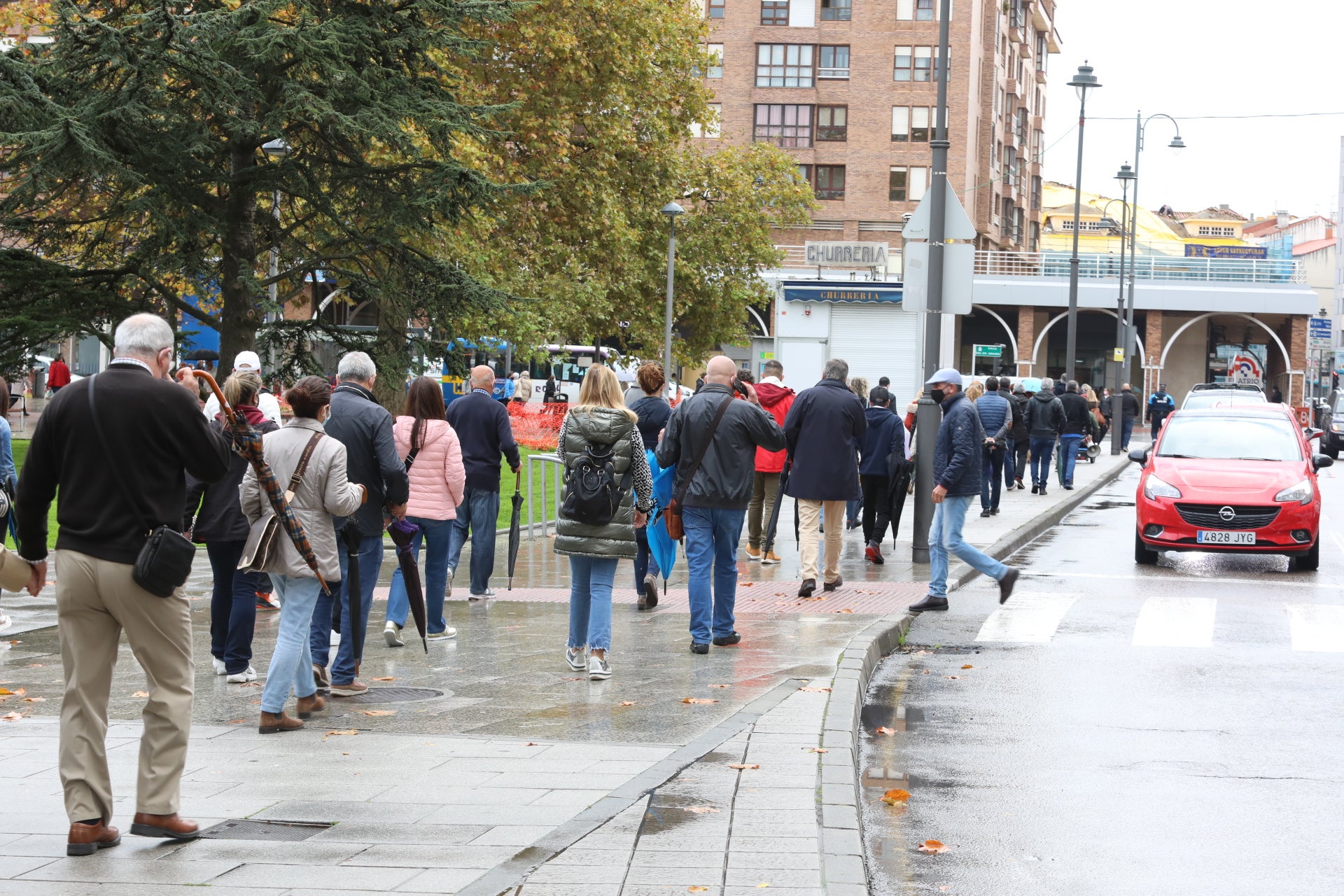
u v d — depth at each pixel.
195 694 8.88
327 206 22.20
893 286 37.25
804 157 71.25
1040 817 6.39
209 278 22.58
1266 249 94.81
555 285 33.81
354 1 21.88
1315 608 13.39
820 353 37.81
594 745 7.28
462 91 30.88
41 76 19.83
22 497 5.65
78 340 22.52
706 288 42.84
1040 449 26.78
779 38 71.19
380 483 8.98
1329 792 6.88
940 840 6.03
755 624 11.70
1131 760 7.50
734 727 7.54
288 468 7.79
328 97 21.27
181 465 5.72
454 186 22.16
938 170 16.73
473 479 13.16
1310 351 73.00
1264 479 16.72
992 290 63.62
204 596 13.56
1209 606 13.46
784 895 4.72
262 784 6.46
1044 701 9.11
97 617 5.60
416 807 6.03
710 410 10.39
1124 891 5.36
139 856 5.33
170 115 20.66
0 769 6.78
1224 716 8.65
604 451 9.26
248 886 4.93
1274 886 5.43
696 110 40.06
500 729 7.71
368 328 23.56
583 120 36.00
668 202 39.38
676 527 10.33
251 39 20.19
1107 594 14.30
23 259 21.48
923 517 16.30
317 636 8.64
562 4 34.56
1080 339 69.00
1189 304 63.59
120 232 22.97
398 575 10.84
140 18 19.91
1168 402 45.53
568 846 5.32
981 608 13.28
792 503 25.47
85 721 5.51
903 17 70.31
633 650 10.50
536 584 14.66
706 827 5.57
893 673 10.09
